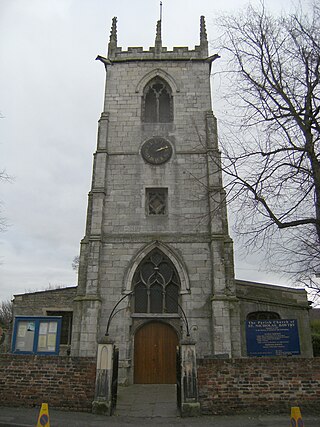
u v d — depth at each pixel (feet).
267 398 37.47
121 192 68.90
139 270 64.85
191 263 63.41
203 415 37.14
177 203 67.77
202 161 70.74
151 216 67.05
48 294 84.94
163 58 80.12
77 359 39.96
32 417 35.24
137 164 70.95
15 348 44.37
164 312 62.34
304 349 69.10
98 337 59.47
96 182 68.74
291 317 71.00
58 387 39.29
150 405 43.29
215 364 38.55
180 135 73.31
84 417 36.35
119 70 80.02
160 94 80.02
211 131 72.69
